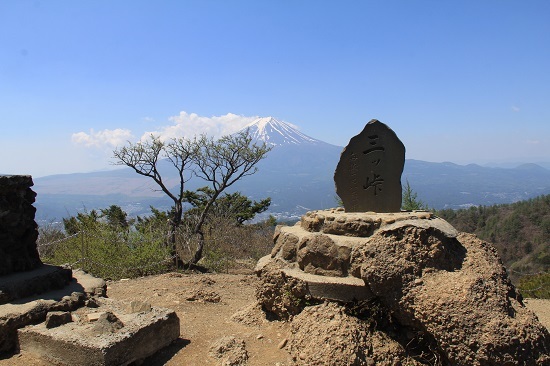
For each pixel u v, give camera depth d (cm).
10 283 596
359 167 765
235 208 2294
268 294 639
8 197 632
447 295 480
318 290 570
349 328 515
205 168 1733
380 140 759
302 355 500
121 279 1095
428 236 541
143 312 591
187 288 914
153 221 1662
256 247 1759
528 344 438
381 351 507
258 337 595
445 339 463
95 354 488
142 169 1655
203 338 613
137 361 529
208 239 1647
